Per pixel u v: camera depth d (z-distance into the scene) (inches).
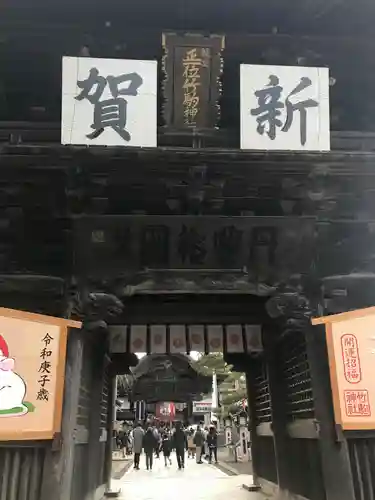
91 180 311.3
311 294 329.4
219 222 327.0
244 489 605.0
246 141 303.7
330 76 357.1
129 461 1245.7
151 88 305.6
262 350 509.4
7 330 289.6
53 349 292.8
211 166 308.2
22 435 278.4
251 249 330.3
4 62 336.5
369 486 301.7
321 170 313.0
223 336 512.1
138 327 514.0
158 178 314.7
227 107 353.7
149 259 323.6
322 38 343.9
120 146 294.0
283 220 331.0
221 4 324.8
